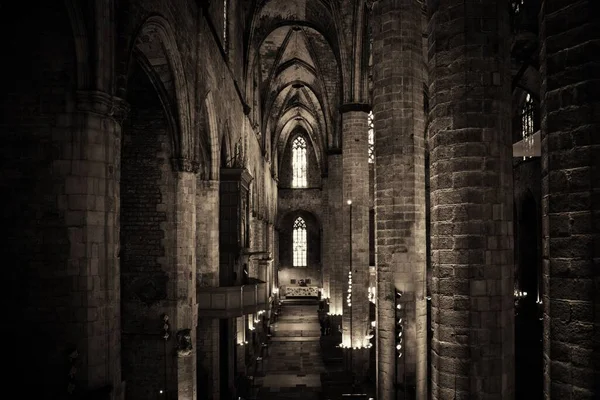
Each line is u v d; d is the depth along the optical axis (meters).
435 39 8.39
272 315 46.00
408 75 14.61
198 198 19.22
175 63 13.53
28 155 8.70
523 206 29.47
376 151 15.11
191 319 15.67
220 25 21.62
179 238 15.58
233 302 18.23
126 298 15.63
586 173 4.95
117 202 9.44
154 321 15.57
